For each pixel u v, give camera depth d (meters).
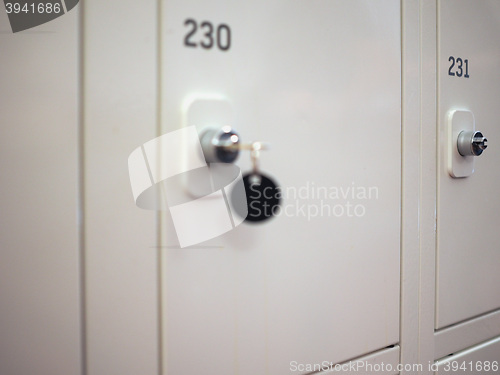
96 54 0.22
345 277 0.32
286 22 0.28
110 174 0.23
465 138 0.39
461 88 0.41
